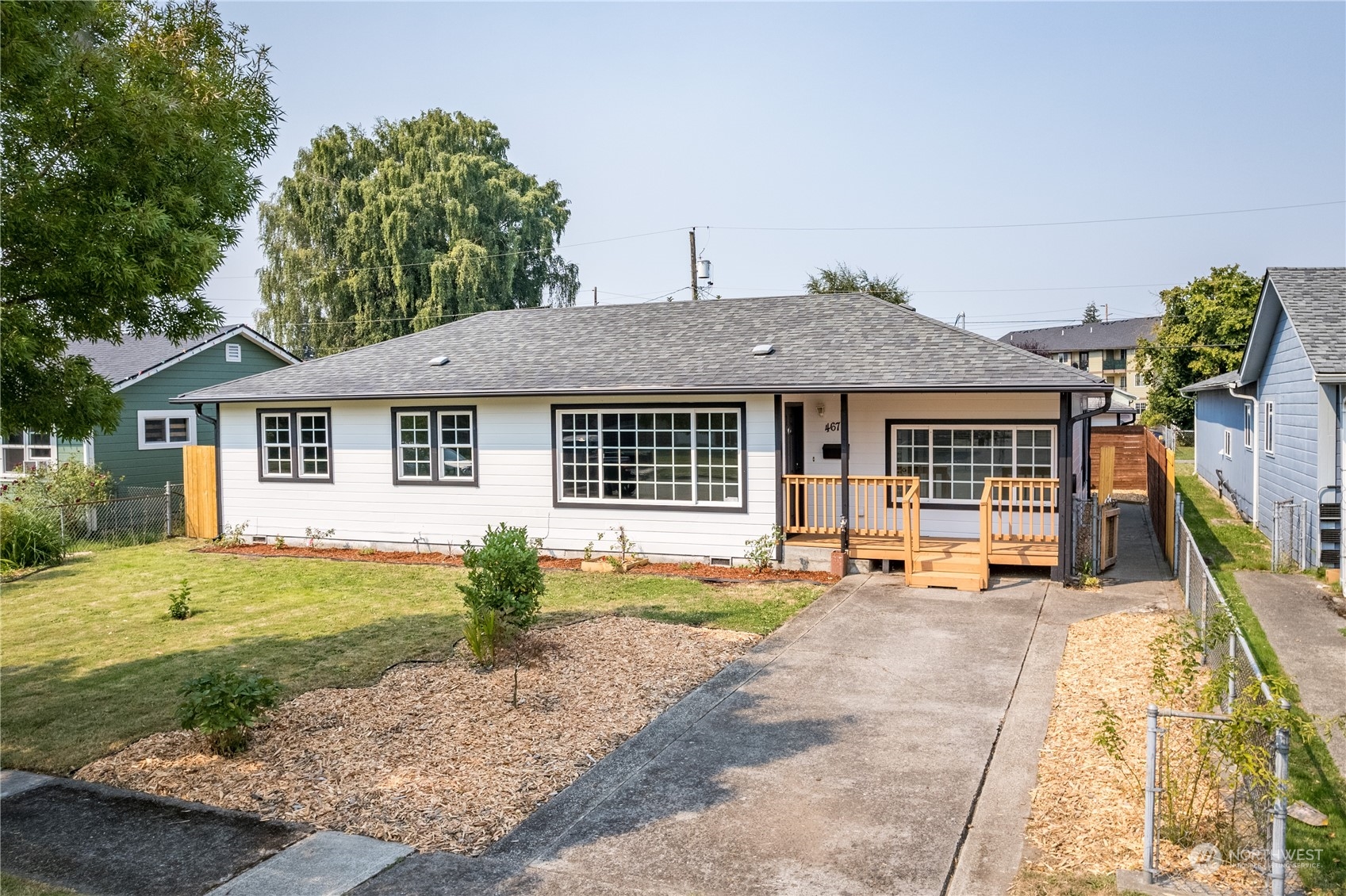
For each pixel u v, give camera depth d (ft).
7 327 19.54
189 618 40.93
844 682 29.78
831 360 49.03
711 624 37.45
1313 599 40.68
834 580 45.83
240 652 34.81
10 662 34.45
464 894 17.22
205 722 23.38
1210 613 30.73
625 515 51.78
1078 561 44.78
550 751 24.07
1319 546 46.11
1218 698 18.72
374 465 57.82
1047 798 20.88
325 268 133.39
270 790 21.99
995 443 48.91
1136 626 35.55
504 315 68.64
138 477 72.54
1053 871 17.69
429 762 23.43
